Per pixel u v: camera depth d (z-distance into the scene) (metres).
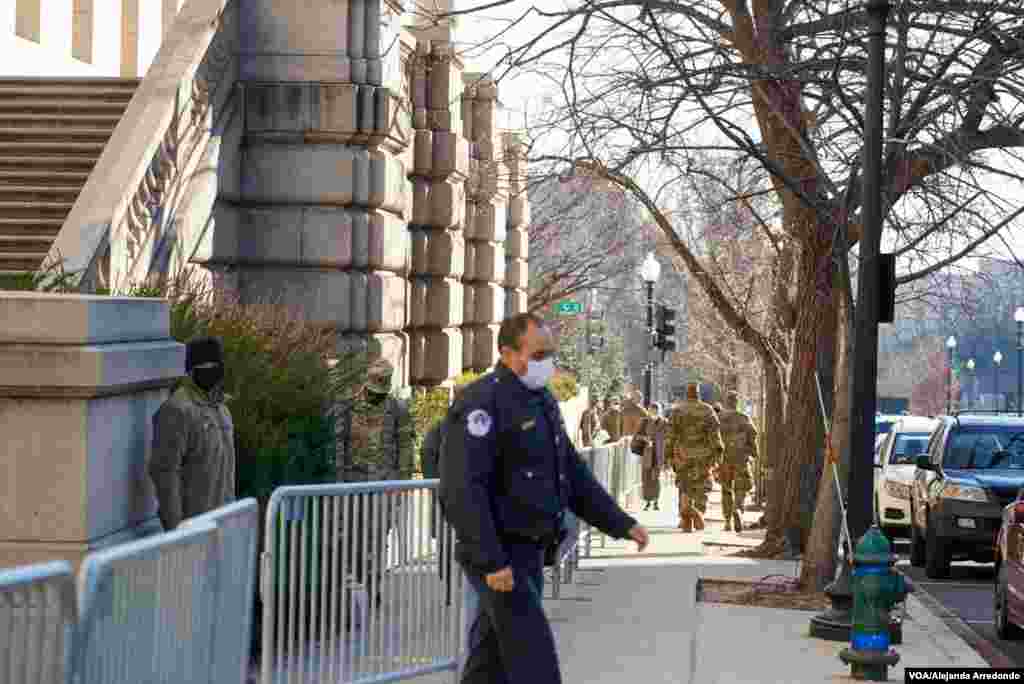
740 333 34.31
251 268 26.31
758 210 32.91
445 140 33.44
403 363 28.78
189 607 8.34
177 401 12.27
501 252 41.34
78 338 11.05
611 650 16.62
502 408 10.10
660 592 21.59
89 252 19.27
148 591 7.64
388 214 27.36
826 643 17.50
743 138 23.38
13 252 21.58
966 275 23.98
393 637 13.09
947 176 21.02
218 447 12.61
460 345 35.59
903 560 31.95
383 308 26.83
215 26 24.47
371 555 12.86
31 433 11.02
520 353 10.19
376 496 12.86
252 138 26.17
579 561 25.61
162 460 12.11
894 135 20.34
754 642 17.45
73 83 26.47
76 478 11.05
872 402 17.31
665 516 38.00
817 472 26.81
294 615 12.07
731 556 27.11
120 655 7.23
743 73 21.56
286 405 16.91
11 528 11.03
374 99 26.27
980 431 28.94
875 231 17.31
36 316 11.03
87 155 24.05
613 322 79.06
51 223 22.17
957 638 18.62
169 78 22.83
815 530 21.52
